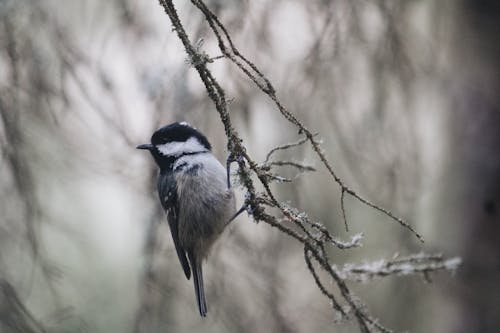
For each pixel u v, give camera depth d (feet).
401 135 34.35
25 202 31.73
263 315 32.71
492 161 37.52
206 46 30.50
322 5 33.01
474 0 37.11
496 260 37.17
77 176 33.58
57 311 31.01
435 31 35.53
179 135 31.14
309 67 33.30
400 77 34.32
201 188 30.81
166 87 30.73
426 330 36.91
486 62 37.04
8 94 31.32
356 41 33.58
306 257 21.75
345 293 21.50
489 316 36.78
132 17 32.91
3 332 29.32
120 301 37.06
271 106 33.50
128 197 35.04
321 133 34.83
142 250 32.07
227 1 30.07
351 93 34.42
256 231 33.83
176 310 32.63
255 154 33.22
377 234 35.70
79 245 34.86
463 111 37.60
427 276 23.76
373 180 34.40
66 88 31.94
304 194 34.60
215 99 20.53
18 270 31.96
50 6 31.99
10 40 30.94
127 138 32.09
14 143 31.40
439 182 37.93
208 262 32.78
